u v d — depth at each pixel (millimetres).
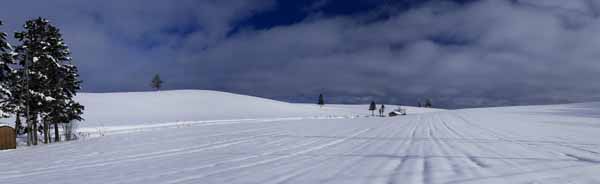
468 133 14875
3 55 18875
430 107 156875
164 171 6629
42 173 6980
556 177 5348
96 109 56750
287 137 14336
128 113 55031
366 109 124062
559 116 31141
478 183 4984
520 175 5527
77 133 27578
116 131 28172
